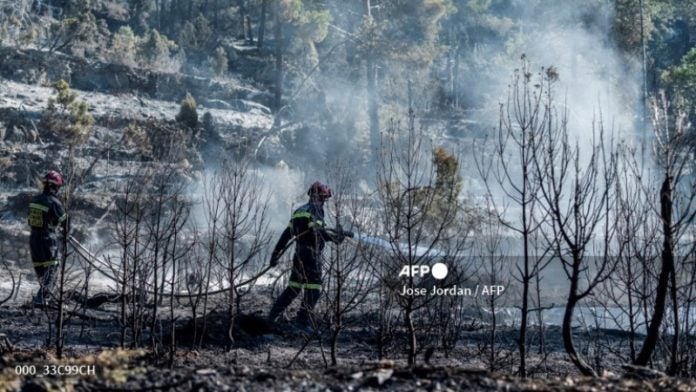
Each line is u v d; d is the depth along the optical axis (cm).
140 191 1175
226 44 5988
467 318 1313
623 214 888
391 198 981
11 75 3897
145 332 1102
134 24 6612
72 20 4466
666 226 755
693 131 828
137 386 583
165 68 4734
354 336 1128
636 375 713
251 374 629
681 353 854
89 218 2064
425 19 4181
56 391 572
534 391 597
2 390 560
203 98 4475
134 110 3781
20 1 4662
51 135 3022
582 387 612
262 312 1323
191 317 1175
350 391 586
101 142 3041
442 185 1495
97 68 4206
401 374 624
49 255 1323
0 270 1919
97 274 1694
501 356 1059
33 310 1223
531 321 1377
